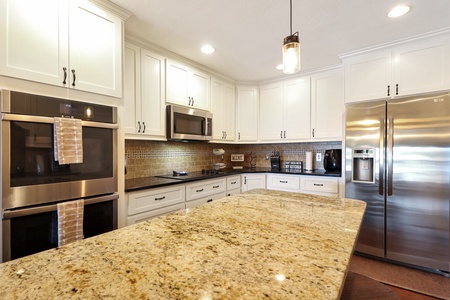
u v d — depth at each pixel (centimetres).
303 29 214
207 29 214
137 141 269
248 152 429
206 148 367
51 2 145
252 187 346
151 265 63
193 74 294
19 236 128
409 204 223
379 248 238
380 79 245
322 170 345
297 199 146
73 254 70
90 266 63
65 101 147
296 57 124
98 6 169
